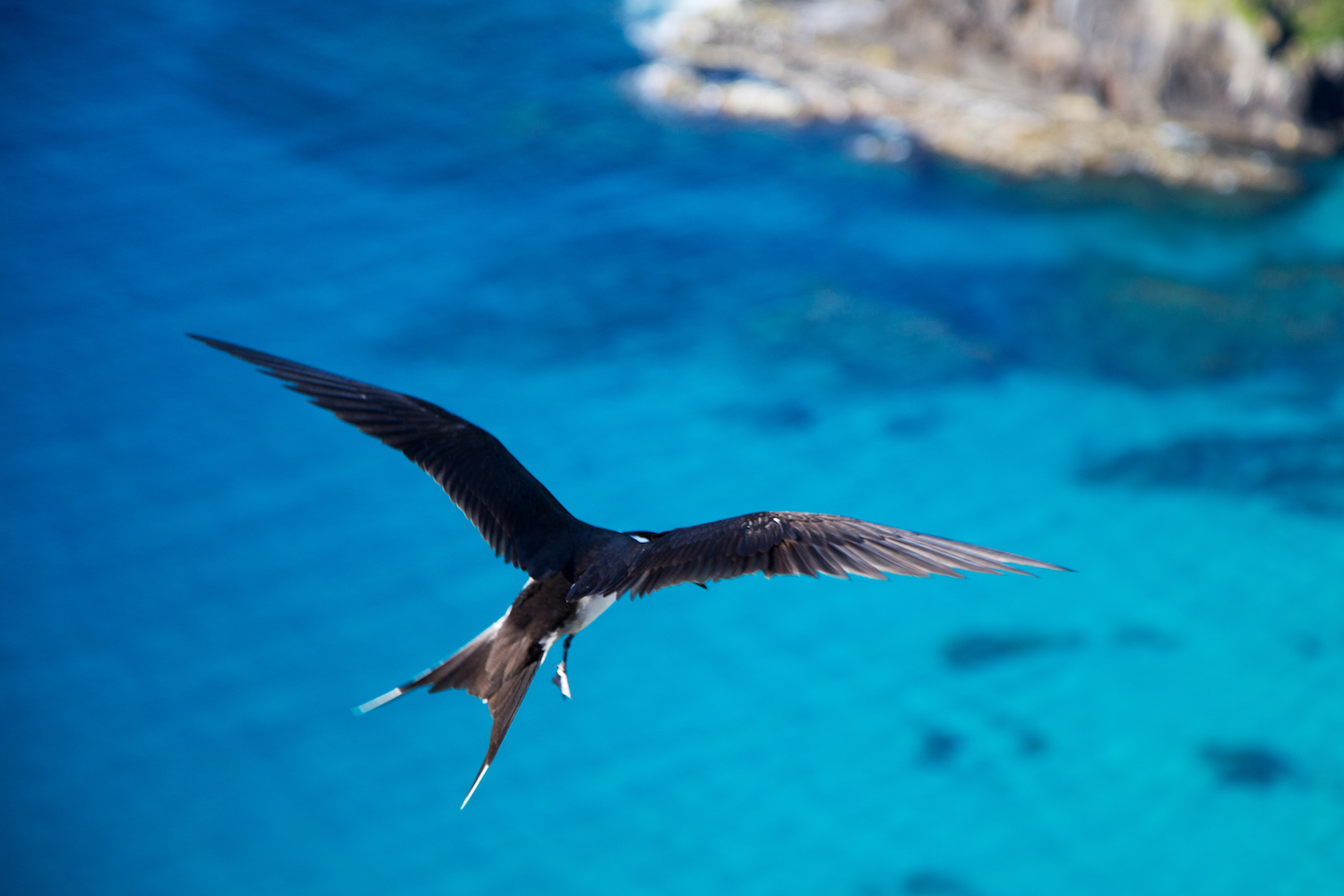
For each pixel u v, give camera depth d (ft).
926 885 94.94
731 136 165.27
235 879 95.09
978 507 123.13
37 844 96.22
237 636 112.27
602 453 127.54
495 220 153.07
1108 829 98.27
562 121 167.43
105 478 125.18
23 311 140.26
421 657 110.93
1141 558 118.83
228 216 153.38
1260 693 108.68
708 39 180.86
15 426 129.29
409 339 138.92
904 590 118.11
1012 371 135.13
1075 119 166.61
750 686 109.91
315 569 118.32
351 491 125.90
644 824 99.60
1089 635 113.29
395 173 159.94
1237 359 136.36
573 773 103.04
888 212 154.61
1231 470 125.59
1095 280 145.89
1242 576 117.19
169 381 135.23
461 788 101.81
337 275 146.51
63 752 102.89
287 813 99.71
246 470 127.34
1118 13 165.17
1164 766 102.58
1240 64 162.91
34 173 157.17
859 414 131.75
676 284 145.28
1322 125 164.55
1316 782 101.35
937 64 176.45
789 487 124.06
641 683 110.11
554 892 94.63
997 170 159.22
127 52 177.37
